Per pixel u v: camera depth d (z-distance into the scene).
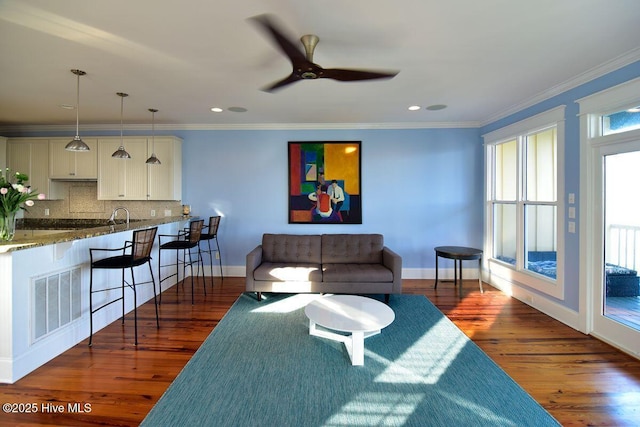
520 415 1.83
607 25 2.11
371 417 1.81
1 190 2.31
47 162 4.70
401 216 4.87
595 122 2.86
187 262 4.83
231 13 1.97
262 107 3.99
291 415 1.82
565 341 2.79
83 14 1.98
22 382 2.16
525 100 3.70
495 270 4.44
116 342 2.76
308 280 3.70
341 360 2.43
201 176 4.95
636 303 2.56
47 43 2.34
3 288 2.17
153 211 4.96
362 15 2.00
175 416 1.80
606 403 1.95
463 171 4.83
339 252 4.23
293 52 1.98
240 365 2.35
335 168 4.86
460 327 3.09
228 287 4.42
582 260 2.96
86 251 2.88
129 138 4.66
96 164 4.69
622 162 2.65
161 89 3.32
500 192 4.45
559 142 3.23
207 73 2.91
